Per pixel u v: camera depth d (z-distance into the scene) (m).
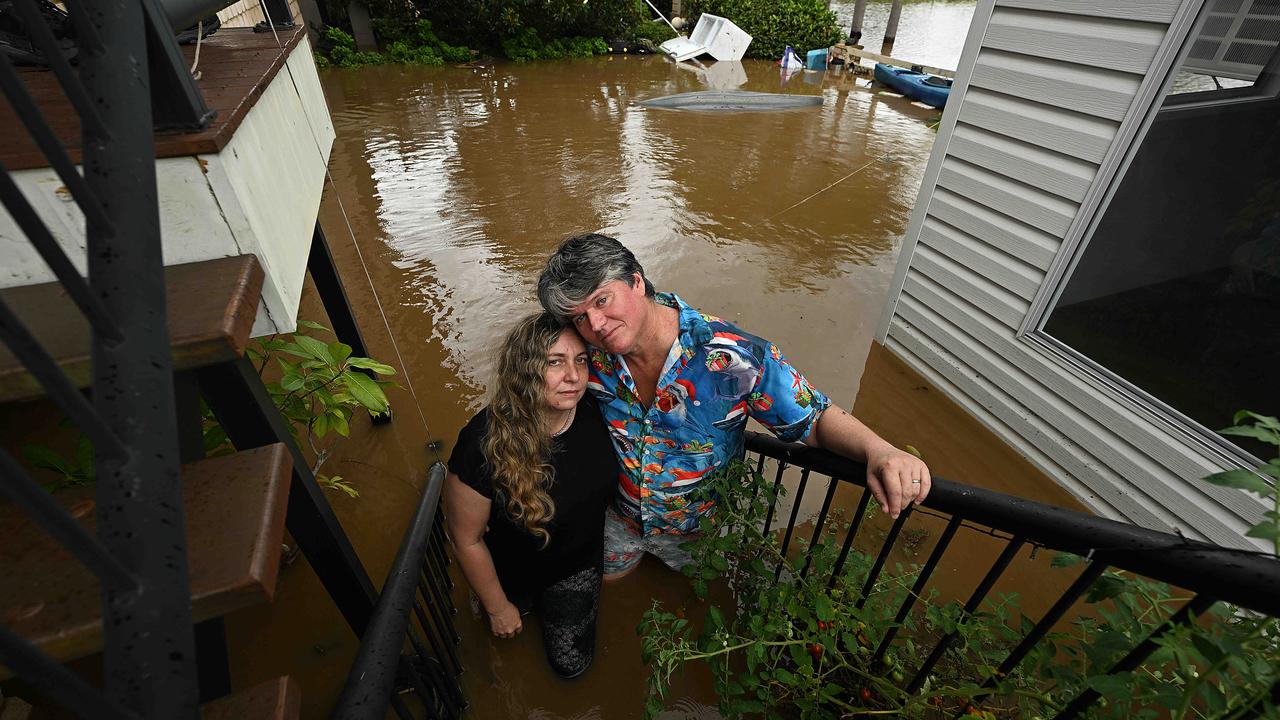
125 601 0.56
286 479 1.08
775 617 1.73
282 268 1.41
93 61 0.65
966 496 1.29
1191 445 2.61
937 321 3.85
